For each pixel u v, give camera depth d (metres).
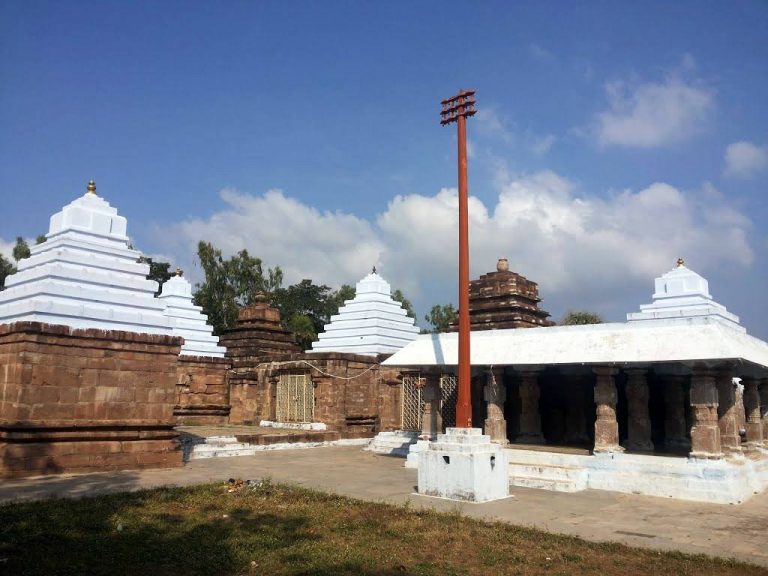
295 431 25.97
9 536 9.11
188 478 15.59
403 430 24.39
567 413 22.17
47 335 15.20
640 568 8.56
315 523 10.82
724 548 9.92
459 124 15.88
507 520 11.74
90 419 15.76
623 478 15.66
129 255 18.33
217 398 30.50
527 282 26.73
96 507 11.36
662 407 21.80
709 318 16.02
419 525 10.82
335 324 31.48
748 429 18.75
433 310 59.69
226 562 8.33
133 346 16.66
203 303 47.41
